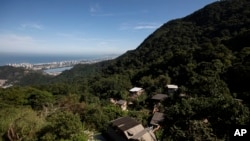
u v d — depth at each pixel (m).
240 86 30.06
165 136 13.78
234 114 12.69
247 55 39.50
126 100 47.09
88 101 46.38
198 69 43.84
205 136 10.98
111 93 55.78
